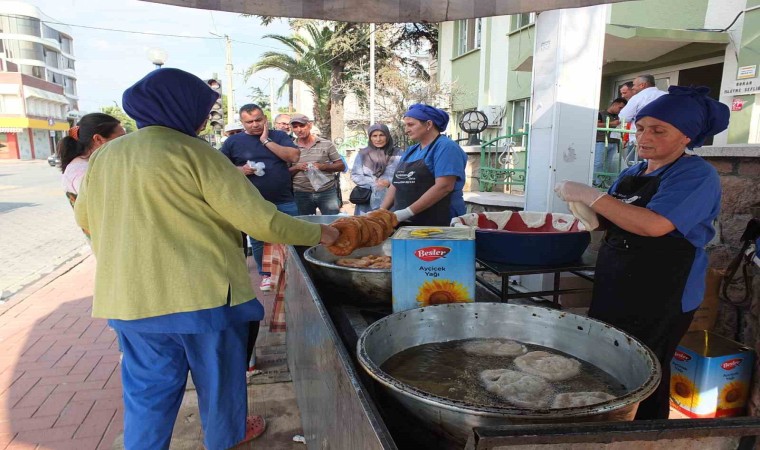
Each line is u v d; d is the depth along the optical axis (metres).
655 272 1.85
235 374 1.97
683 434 0.95
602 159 6.42
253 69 19.16
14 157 49.84
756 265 2.34
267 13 2.11
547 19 3.90
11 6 64.38
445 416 1.07
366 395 1.20
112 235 1.76
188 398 3.05
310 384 2.12
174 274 1.74
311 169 5.90
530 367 1.48
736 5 6.33
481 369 1.50
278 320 3.83
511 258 2.22
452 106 15.09
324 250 2.59
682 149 1.87
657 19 7.62
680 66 7.66
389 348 1.58
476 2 2.15
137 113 1.79
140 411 1.84
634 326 1.93
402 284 1.86
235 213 1.74
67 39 80.06
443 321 1.71
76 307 4.96
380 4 2.19
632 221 1.75
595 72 3.88
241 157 4.82
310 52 18.72
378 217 2.06
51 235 9.20
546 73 3.96
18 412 3.00
